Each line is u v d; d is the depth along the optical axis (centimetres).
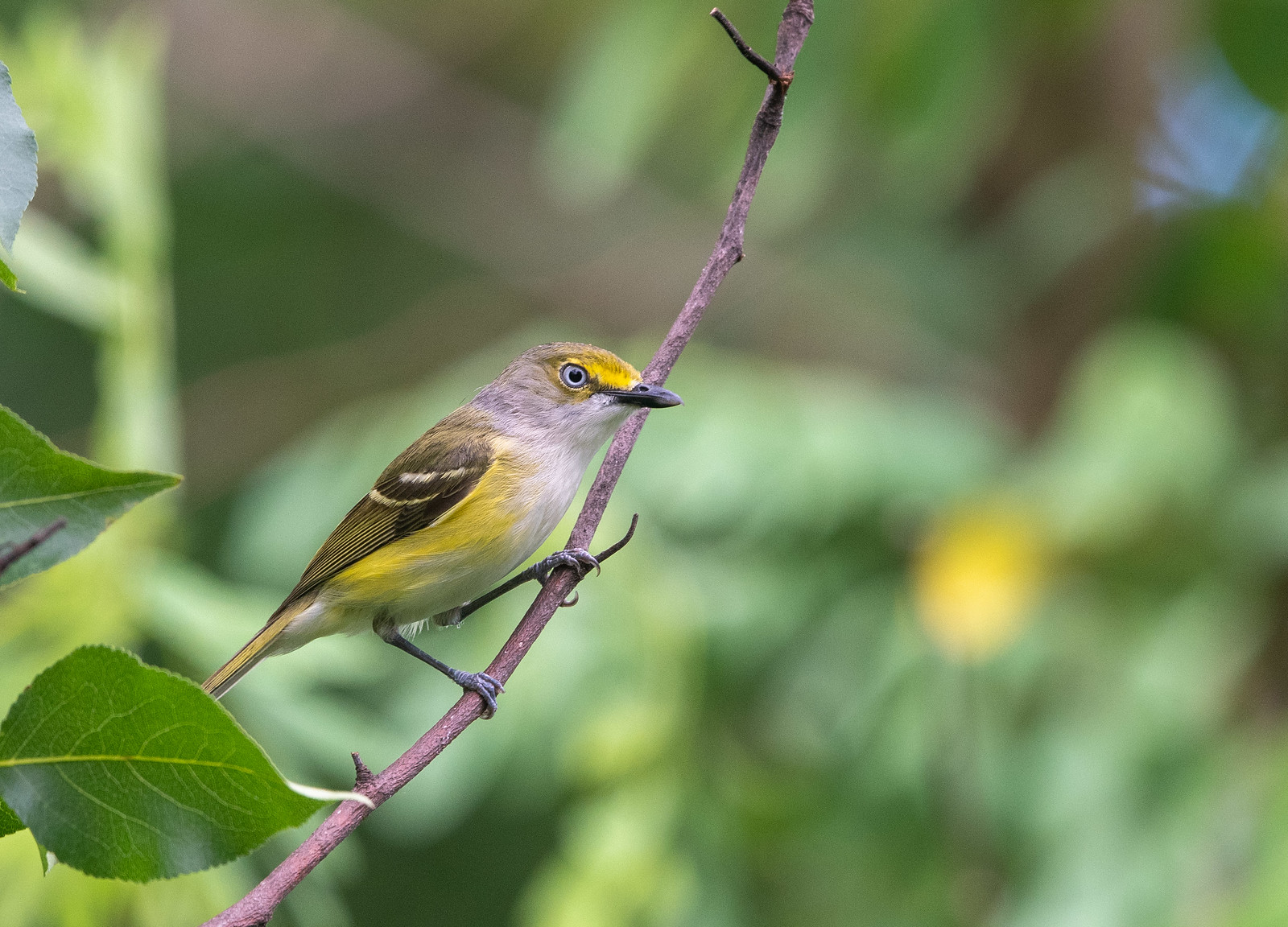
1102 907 927
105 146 930
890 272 1596
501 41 2003
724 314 1786
